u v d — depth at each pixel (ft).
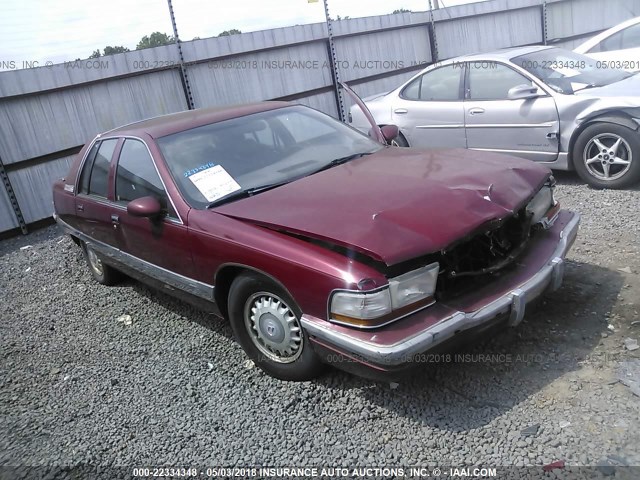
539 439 8.87
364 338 9.04
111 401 11.85
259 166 13.10
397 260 9.00
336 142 14.67
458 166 12.03
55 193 18.56
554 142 20.38
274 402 10.91
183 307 15.85
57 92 27.35
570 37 49.49
